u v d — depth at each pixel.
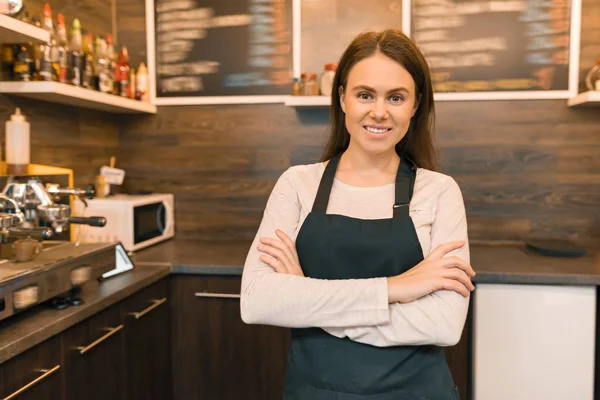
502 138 2.61
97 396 1.64
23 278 1.33
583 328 1.98
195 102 2.78
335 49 2.65
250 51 2.71
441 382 1.16
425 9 2.57
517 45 2.54
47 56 1.96
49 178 1.92
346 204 1.25
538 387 2.01
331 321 1.10
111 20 2.78
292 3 2.66
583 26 2.52
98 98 2.23
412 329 1.09
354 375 1.13
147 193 2.77
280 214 1.28
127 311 1.83
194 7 2.74
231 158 2.80
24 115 2.07
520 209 2.63
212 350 2.19
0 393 1.22
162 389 2.12
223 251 2.47
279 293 1.12
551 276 1.96
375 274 1.19
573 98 2.46
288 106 2.72
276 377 2.16
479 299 2.02
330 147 1.39
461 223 1.24
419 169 1.32
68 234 2.03
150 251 2.47
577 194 2.59
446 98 2.59
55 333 1.38
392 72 1.15
